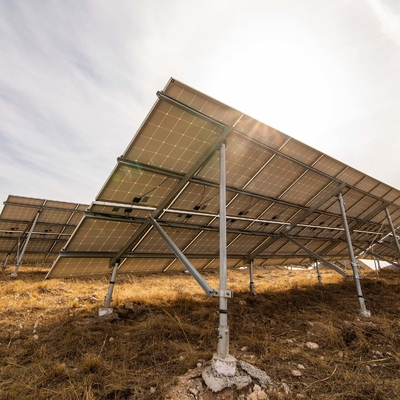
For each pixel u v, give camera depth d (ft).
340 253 58.95
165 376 14.16
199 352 17.62
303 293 42.16
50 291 36.09
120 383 13.20
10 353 16.48
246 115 21.76
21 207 52.44
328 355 17.62
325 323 24.81
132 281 50.19
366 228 53.31
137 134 19.54
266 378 13.88
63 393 11.98
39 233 56.08
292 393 12.76
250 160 25.82
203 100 19.75
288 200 33.83
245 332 22.47
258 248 40.78
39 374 13.92
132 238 26.32
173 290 41.45
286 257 48.32
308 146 27.71
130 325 23.71
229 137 22.41
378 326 23.54
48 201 54.24
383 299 37.40
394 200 46.19
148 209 25.54
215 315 26.58
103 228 24.70
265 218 34.94
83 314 25.70
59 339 18.85
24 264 67.15
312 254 35.32
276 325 25.08
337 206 40.19
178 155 22.31
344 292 44.47
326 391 13.08
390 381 14.07
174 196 24.34
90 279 48.14
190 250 32.94
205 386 13.02
